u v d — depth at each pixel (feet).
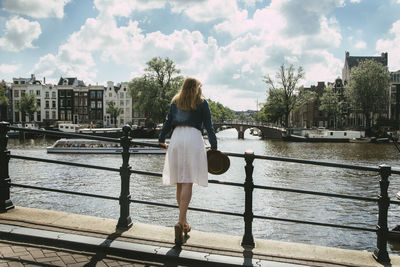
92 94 224.53
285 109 179.01
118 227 10.36
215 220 33.73
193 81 9.16
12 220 10.43
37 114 227.40
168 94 147.84
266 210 38.04
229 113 533.55
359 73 161.38
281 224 33.12
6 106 227.40
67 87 226.17
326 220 34.86
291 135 167.43
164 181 9.61
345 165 9.40
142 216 34.45
